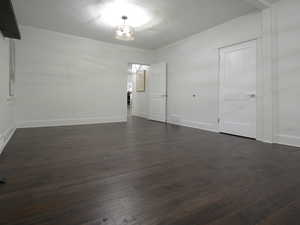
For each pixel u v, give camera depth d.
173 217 1.10
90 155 2.31
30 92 4.35
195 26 4.12
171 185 1.52
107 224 1.03
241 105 3.63
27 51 4.27
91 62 5.14
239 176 1.72
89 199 1.29
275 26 3.03
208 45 4.30
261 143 3.06
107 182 1.56
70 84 4.86
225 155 2.38
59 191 1.39
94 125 4.91
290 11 2.86
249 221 1.06
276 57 3.04
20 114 4.25
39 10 3.43
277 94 3.04
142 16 3.60
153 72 6.11
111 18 3.72
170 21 3.84
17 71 4.17
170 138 3.39
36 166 1.90
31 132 3.78
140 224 1.03
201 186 1.51
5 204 1.20
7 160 2.07
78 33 4.66
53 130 4.06
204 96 4.44
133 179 1.63
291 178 1.68
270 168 1.93
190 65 4.82
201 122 4.52
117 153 2.41
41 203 1.22
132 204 1.23
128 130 4.20
